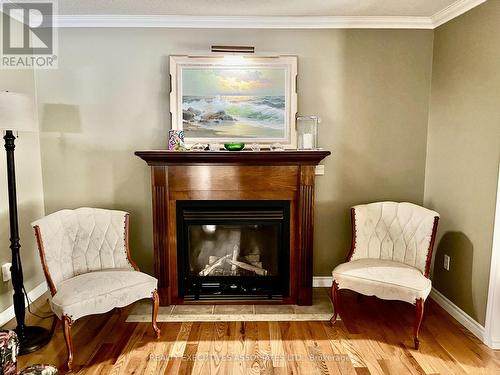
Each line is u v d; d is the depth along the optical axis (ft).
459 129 9.69
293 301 10.66
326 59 11.00
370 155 11.36
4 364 5.31
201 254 11.09
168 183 10.23
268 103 10.95
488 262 8.54
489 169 8.52
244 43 10.90
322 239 11.64
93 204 11.35
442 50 10.48
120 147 11.17
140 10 10.11
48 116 10.99
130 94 11.00
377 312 10.19
